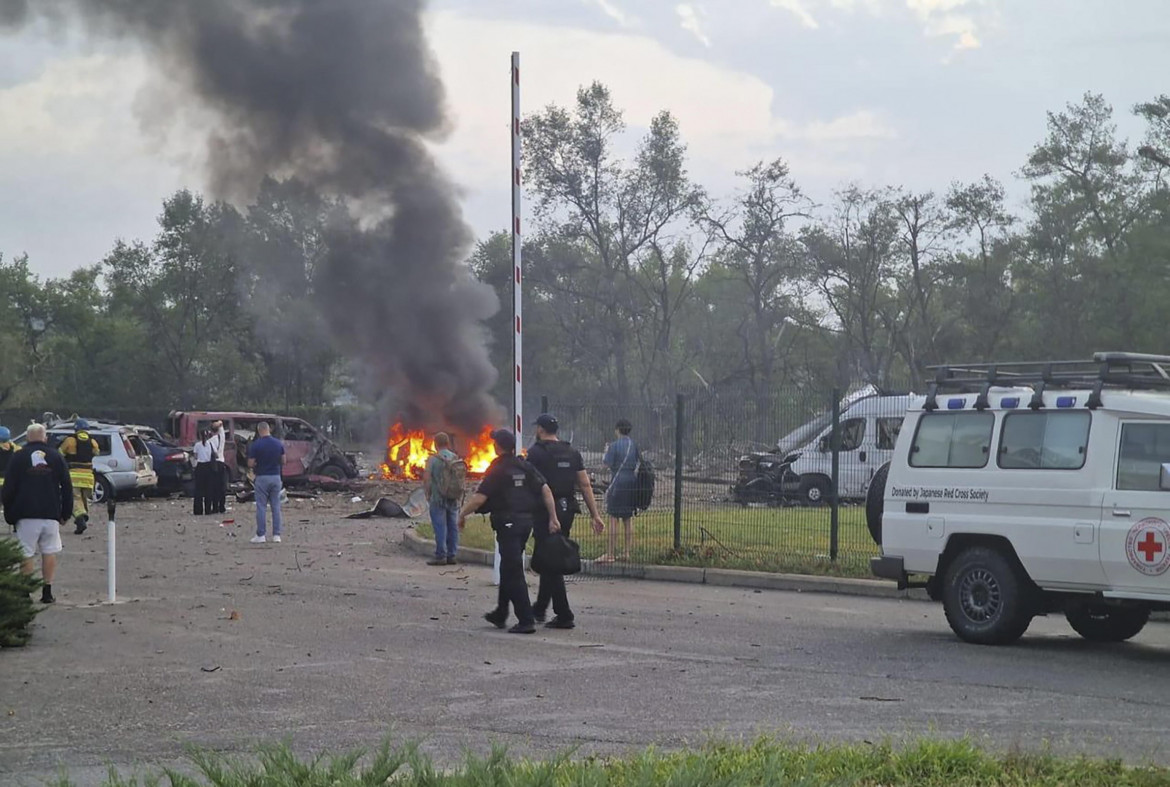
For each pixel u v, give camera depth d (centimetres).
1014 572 1238
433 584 1738
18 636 1205
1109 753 779
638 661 1136
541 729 855
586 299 6606
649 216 6331
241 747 811
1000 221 6066
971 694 982
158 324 7500
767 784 574
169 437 3856
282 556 2109
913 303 6172
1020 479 1241
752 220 6309
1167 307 5409
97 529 2638
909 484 1335
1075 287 5869
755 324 6794
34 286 8100
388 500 3012
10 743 830
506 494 1325
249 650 1191
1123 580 1162
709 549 1875
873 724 868
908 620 1435
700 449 1928
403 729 859
